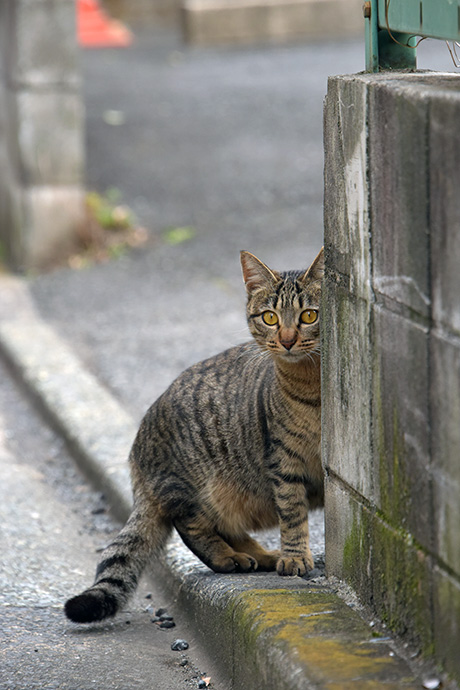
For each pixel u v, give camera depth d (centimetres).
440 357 301
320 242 1185
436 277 301
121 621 494
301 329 477
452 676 306
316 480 480
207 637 441
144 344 950
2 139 1338
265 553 510
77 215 1293
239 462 493
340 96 374
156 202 1439
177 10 2828
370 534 371
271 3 2434
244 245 1231
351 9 2450
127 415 777
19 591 518
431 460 313
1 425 829
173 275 1176
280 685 341
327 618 370
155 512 508
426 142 302
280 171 1516
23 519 620
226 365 522
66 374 879
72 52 1220
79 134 1262
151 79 2131
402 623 344
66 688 409
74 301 1120
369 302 358
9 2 1213
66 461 752
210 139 1695
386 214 337
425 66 1820
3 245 1363
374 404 360
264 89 1989
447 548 305
